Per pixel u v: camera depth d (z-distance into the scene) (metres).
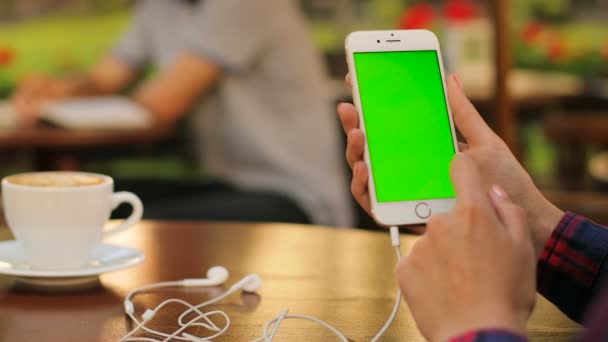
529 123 4.11
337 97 2.96
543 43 4.61
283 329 0.83
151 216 2.10
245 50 2.38
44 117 2.27
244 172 2.41
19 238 0.96
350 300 0.93
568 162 4.04
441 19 4.46
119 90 3.08
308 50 2.50
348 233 1.28
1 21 4.05
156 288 0.96
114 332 0.81
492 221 0.63
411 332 0.83
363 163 0.85
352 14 4.52
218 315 0.87
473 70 3.69
